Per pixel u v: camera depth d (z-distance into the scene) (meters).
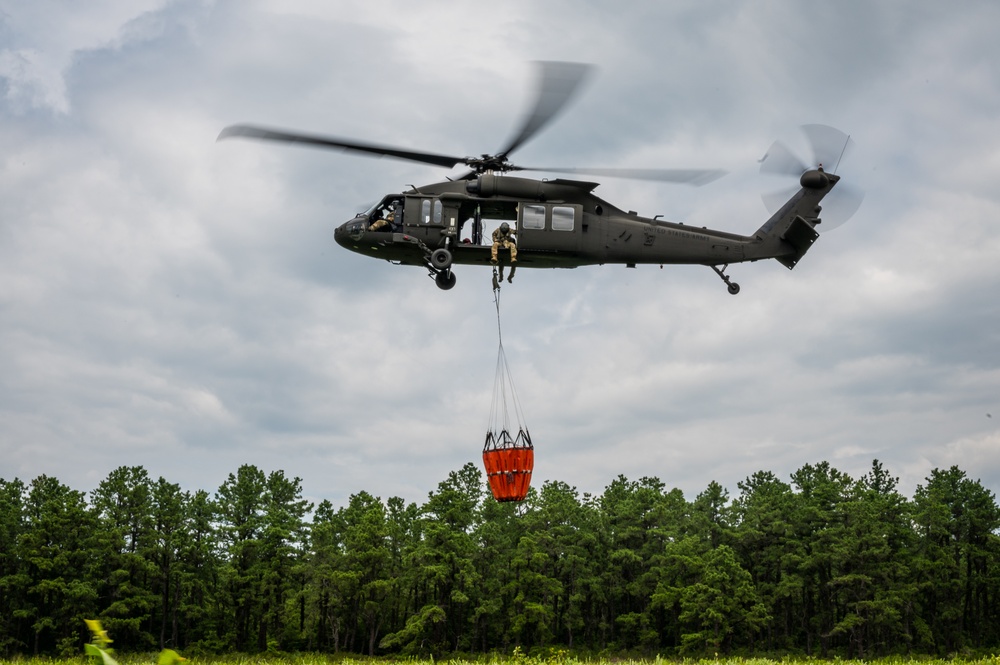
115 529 75.44
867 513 77.25
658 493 89.88
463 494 79.38
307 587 77.75
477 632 84.06
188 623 85.81
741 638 85.69
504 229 25.78
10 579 72.62
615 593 85.81
